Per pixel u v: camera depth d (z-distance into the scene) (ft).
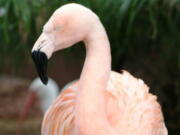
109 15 20.42
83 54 23.67
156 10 20.29
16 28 21.75
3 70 40.60
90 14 12.10
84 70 12.30
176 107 24.67
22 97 40.22
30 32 21.31
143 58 23.72
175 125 24.97
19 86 41.22
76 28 11.98
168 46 22.47
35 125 36.52
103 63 12.22
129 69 24.38
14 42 22.91
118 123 13.76
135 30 21.76
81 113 12.01
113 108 14.29
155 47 22.89
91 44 12.23
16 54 24.97
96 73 12.18
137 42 22.62
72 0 20.20
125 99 14.97
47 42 11.93
